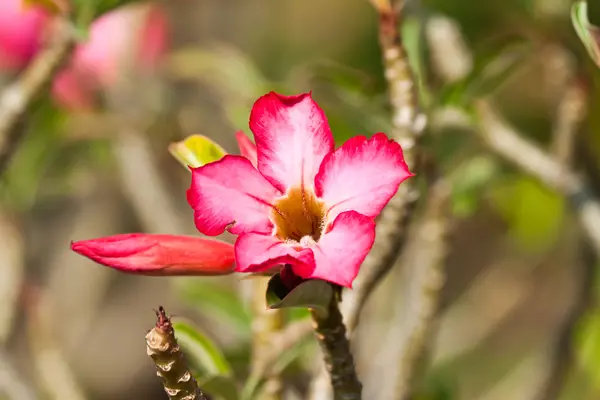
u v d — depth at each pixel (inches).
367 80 35.4
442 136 36.0
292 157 29.7
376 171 29.3
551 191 42.3
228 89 46.6
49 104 42.7
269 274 29.6
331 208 29.4
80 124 45.8
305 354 35.3
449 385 38.3
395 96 32.3
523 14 42.9
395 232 32.2
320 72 35.8
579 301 40.3
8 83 40.2
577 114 38.8
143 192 46.3
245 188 29.6
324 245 28.9
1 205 42.6
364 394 39.9
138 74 47.4
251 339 35.6
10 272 41.8
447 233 36.1
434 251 36.1
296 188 29.6
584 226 38.8
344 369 30.2
